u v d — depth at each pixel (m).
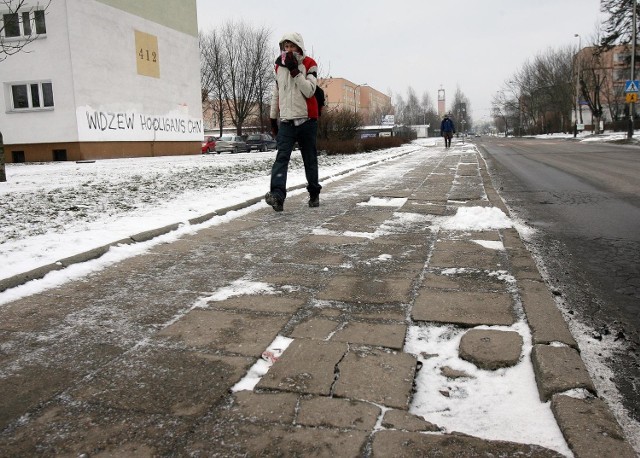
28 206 6.55
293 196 7.49
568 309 2.98
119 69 25.05
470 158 17.47
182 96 31.00
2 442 1.66
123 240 4.32
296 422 1.74
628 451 1.56
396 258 3.90
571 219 6.07
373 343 2.36
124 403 1.88
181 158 24.03
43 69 22.27
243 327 2.59
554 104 67.00
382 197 7.31
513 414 1.81
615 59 55.25
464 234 4.75
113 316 2.77
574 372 2.00
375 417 1.76
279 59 5.81
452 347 2.36
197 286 3.28
